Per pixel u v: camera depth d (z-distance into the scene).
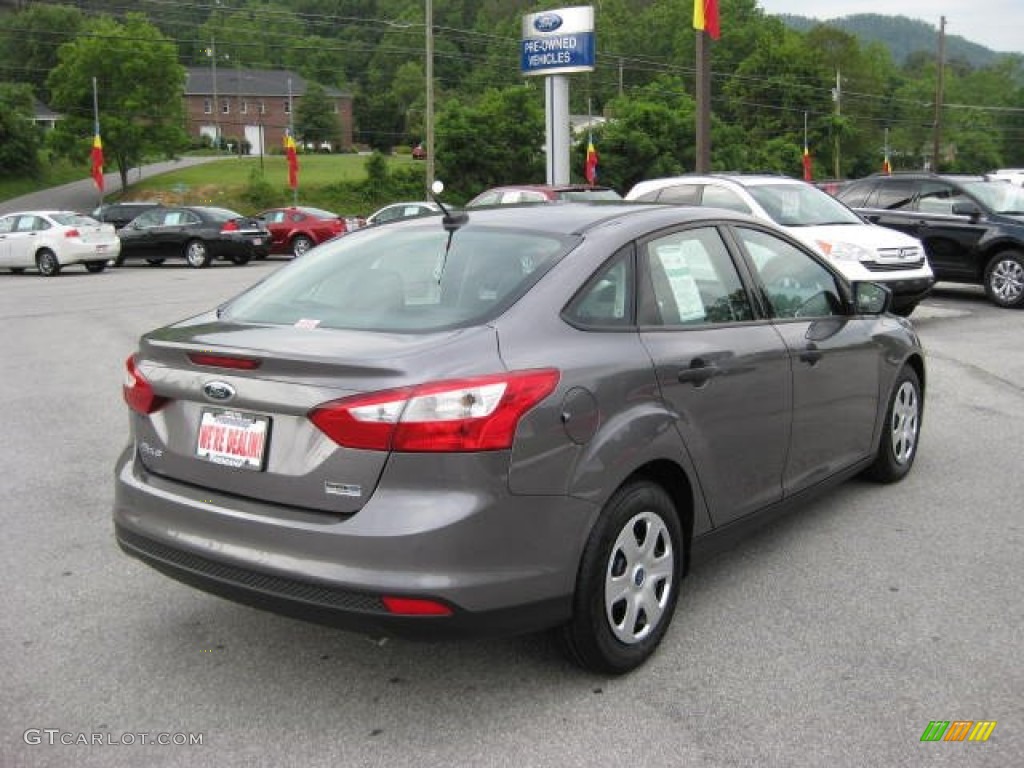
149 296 17.28
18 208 69.88
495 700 3.45
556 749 3.12
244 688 3.56
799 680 3.54
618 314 3.71
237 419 3.35
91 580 4.57
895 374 5.62
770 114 101.12
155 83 73.31
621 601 3.57
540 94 67.38
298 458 3.19
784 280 4.77
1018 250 13.95
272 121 120.88
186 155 107.94
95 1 78.50
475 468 3.05
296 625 4.09
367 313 3.63
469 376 3.10
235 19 115.06
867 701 3.39
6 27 118.69
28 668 3.71
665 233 4.08
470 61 103.88
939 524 5.20
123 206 29.72
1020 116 131.62
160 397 3.58
